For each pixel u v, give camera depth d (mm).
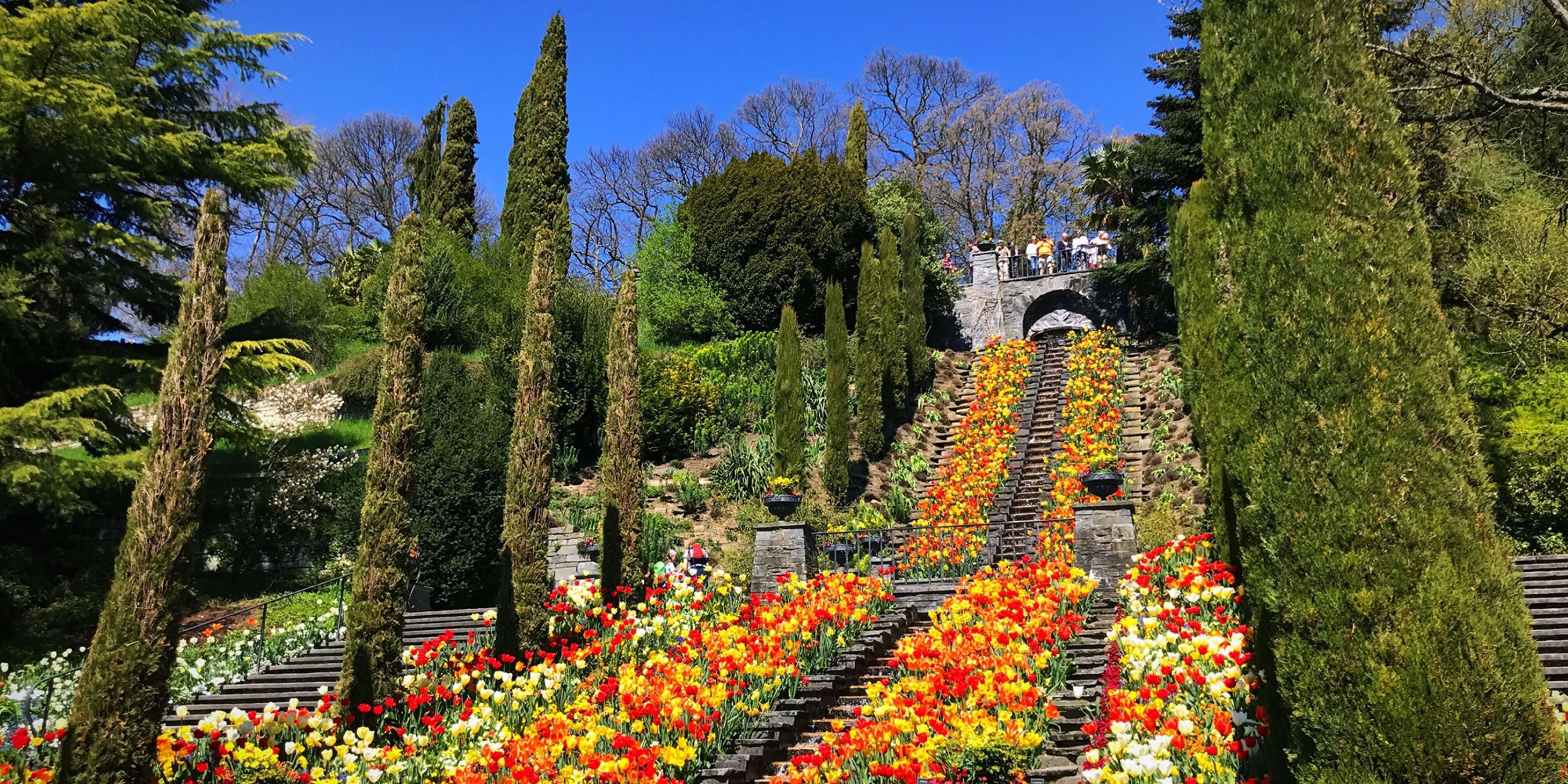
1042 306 26953
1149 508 15070
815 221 26094
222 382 14789
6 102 12750
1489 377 13336
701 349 22719
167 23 15086
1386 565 3805
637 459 11734
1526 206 13664
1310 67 4633
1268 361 4355
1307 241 4332
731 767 6617
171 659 6102
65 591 13281
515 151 26516
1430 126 10164
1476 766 3535
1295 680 4020
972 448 18641
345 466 16562
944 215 39031
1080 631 8492
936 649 7250
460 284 23578
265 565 15234
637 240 28375
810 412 20156
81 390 12680
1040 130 38188
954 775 5828
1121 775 5031
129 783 5816
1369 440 3953
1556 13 9023
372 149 39031
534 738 6379
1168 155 22688
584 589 10531
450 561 13367
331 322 23719
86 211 15883
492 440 14062
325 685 9133
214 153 15766
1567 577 9367
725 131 42281
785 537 11430
